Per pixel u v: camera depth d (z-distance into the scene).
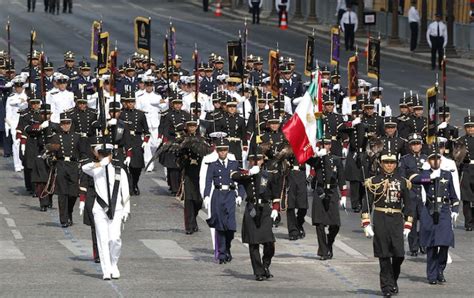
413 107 89.62
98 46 81.50
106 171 64.50
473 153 81.38
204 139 78.69
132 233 78.19
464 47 187.50
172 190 93.06
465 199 80.94
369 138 87.44
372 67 93.75
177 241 75.81
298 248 74.06
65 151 80.69
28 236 76.62
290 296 60.09
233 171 69.12
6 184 97.62
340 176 71.44
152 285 62.31
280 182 66.62
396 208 61.81
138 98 106.50
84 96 88.19
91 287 61.56
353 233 79.12
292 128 69.25
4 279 63.19
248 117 93.62
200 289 61.47
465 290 62.69
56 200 90.62
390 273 61.31
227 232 69.00
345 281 64.38
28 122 91.50
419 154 75.38
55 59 170.00
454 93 151.62
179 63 119.06
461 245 75.94
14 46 183.00
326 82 111.06
